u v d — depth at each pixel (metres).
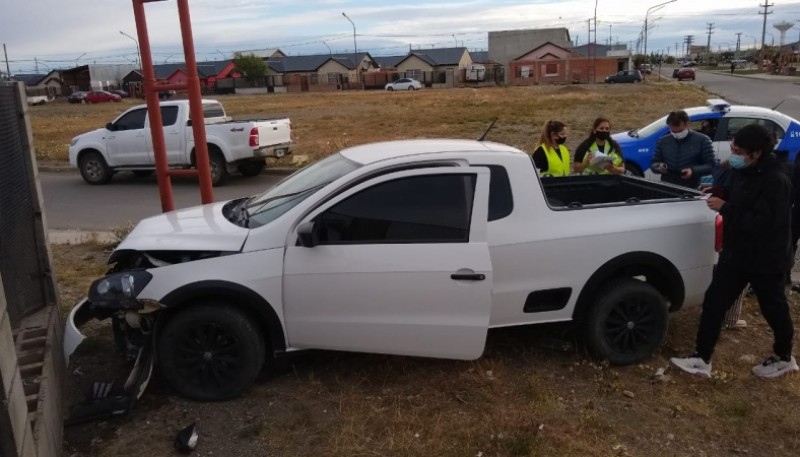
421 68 92.12
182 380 4.12
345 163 4.48
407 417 3.93
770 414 4.04
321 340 4.13
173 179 14.77
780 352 4.48
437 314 4.09
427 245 4.04
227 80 89.44
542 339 5.03
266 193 4.88
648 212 4.59
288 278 4.02
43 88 85.94
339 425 3.87
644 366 4.67
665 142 6.84
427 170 4.11
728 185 4.38
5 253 4.13
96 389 4.04
